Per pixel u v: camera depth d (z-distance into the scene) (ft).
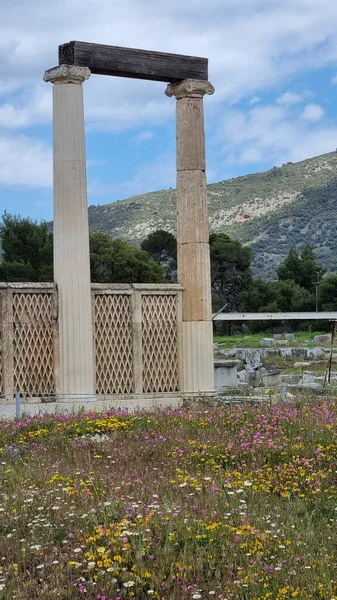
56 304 61.52
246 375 98.07
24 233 185.98
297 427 53.16
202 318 66.95
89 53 62.90
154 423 55.47
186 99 67.51
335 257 421.18
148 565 31.30
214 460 47.19
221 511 36.88
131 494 39.01
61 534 34.53
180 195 67.62
